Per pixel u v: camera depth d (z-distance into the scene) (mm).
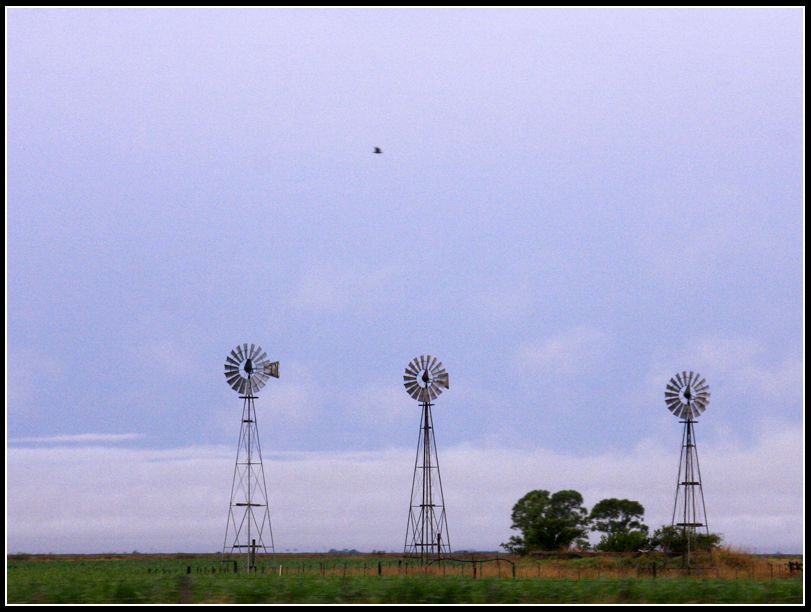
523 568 126750
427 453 144000
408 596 69750
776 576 110812
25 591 71562
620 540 176375
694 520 149125
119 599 67688
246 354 143125
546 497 188375
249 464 140750
